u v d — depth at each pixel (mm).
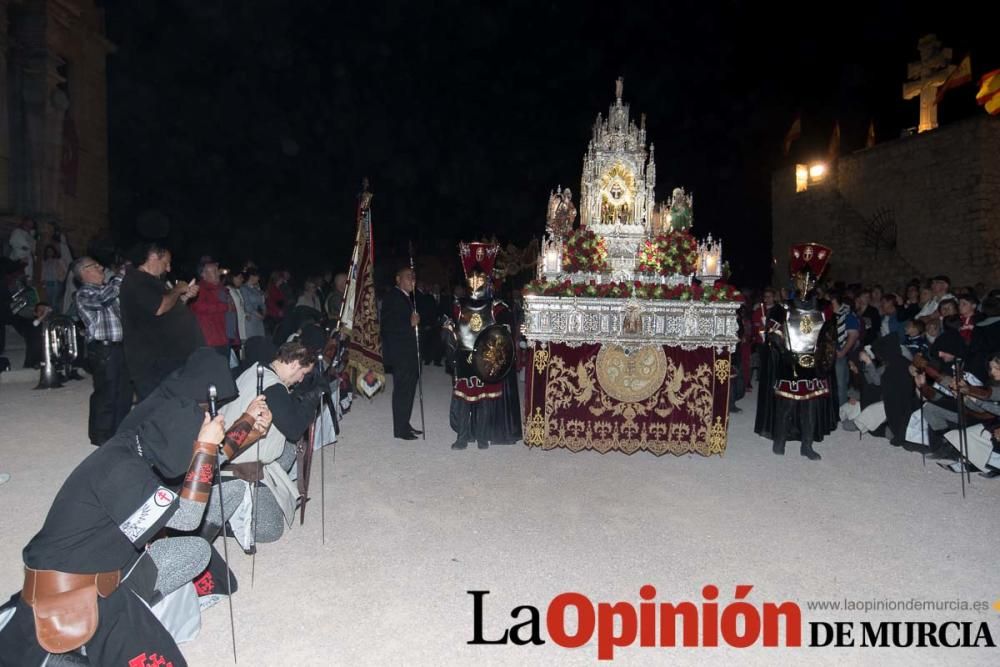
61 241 16109
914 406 8102
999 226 17125
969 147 17312
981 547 5121
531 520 5586
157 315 6113
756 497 6273
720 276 7895
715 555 4914
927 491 6488
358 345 8328
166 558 3539
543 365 7688
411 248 8680
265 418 3793
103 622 2994
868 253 20375
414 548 4988
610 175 8633
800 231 23312
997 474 6898
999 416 6855
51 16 19203
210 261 9359
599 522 5562
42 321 11688
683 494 6340
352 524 5461
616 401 7707
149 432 3184
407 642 3736
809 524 5566
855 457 7789
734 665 3576
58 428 8586
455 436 8641
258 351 5758
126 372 7219
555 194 8492
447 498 6133
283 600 4191
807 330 7594
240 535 4496
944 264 18016
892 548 5082
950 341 7562
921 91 20078
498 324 7812
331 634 3811
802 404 7770
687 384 7703
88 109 22016
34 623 2893
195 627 3746
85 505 2945
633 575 4578
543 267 7941
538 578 4520
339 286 11344
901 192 19359
